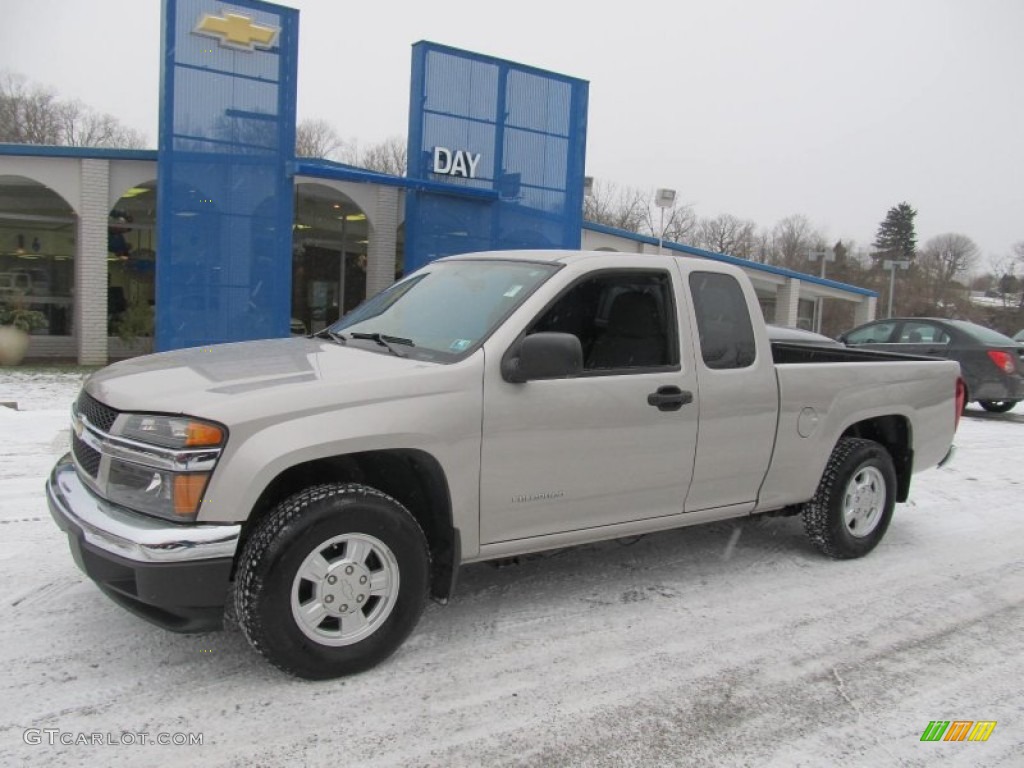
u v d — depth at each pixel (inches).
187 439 123.6
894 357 255.0
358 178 563.2
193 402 127.3
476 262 183.2
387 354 156.6
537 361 144.4
